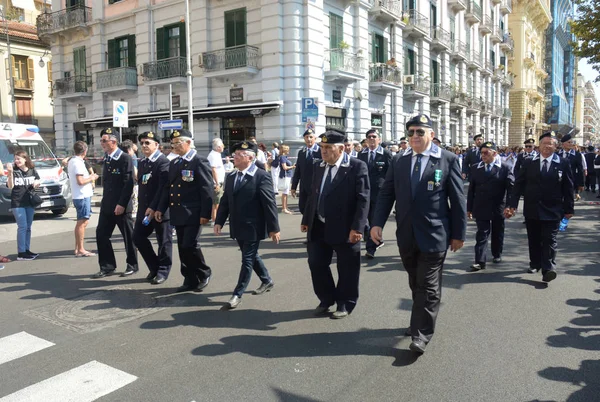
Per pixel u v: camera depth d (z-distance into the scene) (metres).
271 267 7.24
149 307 5.50
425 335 4.15
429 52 29.48
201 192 5.85
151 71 22.33
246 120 20.08
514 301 5.58
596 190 21.94
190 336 4.62
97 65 25.11
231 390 3.58
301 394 3.51
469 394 3.48
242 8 19.53
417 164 4.32
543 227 6.34
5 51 33.66
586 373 3.78
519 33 49.97
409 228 4.27
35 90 35.69
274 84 18.89
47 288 6.31
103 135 6.72
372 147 8.49
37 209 12.17
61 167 13.15
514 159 20.03
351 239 4.84
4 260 7.83
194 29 20.77
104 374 3.86
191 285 6.15
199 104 20.86
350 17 21.53
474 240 9.46
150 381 3.74
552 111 69.31
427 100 28.59
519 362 3.98
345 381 3.70
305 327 4.80
